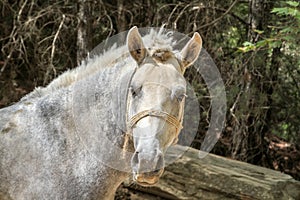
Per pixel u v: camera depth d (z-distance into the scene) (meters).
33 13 10.40
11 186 4.23
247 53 8.75
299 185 7.01
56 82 4.31
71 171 4.12
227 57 9.14
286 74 9.63
